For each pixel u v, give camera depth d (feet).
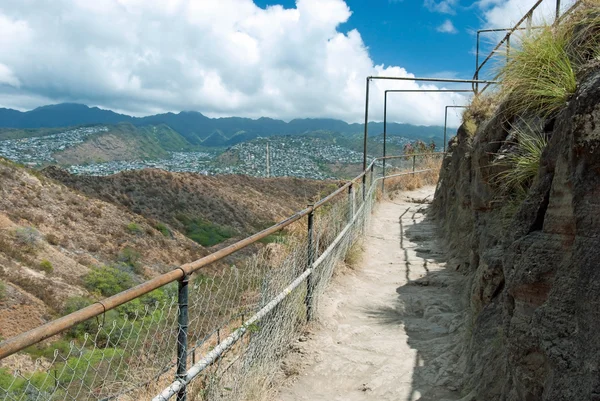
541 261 7.79
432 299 19.39
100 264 126.31
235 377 11.37
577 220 6.75
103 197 195.00
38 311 83.35
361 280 22.72
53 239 129.29
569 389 6.44
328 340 15.81
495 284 12.03
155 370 10.29
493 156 15.67
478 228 17.24
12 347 5.67
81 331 23.57
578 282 6.56
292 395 12.84
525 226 8.75
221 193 233.14
